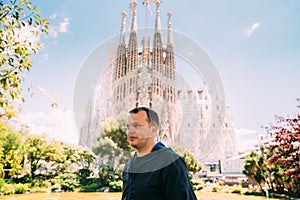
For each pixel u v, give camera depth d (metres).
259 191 13.59
